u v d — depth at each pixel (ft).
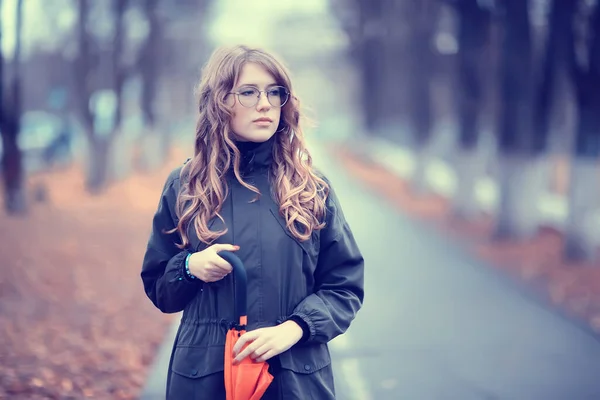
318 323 7.98
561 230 49.26
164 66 102.94
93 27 74.08
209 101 8.36
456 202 59.57
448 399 18.29
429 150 77.36
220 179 8.30
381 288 32.48
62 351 22.38
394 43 99.25
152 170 106.63
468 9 54.90
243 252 8.05
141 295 31.07
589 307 29.09
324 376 8.36
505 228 46.57
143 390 18.21
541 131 46.26
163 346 22.79
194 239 8.26
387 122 140.46
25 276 34.65
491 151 79.20
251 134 8.24
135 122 150.00
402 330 25.21
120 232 50.44
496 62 57.67
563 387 19.27
